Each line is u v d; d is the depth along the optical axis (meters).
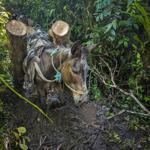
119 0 3.02
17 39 2.34
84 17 3.41
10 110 2.65
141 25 2.95
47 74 2.37
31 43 2.59
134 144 2.45
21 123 2.54
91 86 2.95
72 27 3.49
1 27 2.72
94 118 2.65
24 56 2.50
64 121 2.58
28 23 2.93
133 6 2.74
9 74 2.80
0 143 2.21
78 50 2.06
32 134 2.46
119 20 3.02
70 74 2.12
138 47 2.98
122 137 2.51
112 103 2.81
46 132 2.49
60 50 2.26
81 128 2.54
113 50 3.06
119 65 3.08
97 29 3.12
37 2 3.97
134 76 2.89
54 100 2.60
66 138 2.45
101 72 3.01
